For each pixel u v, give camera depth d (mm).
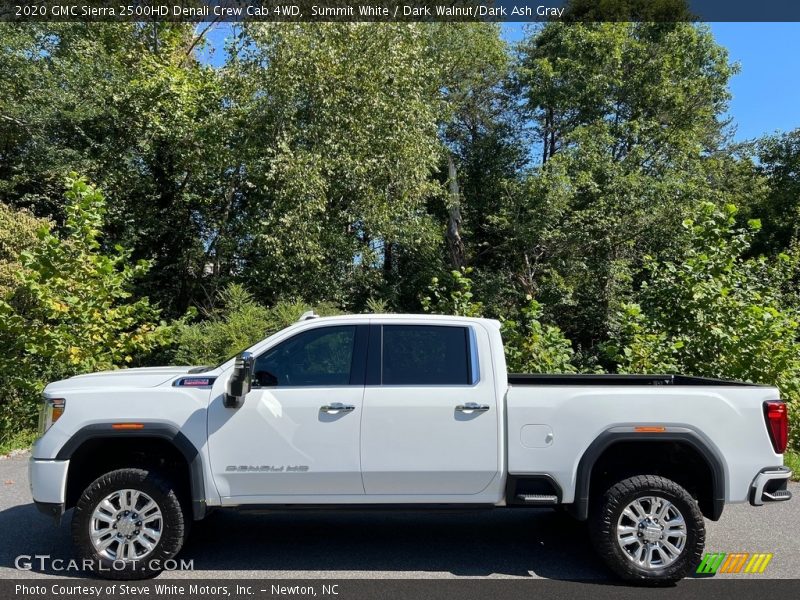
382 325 5172
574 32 22453
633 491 4805
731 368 10312
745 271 11172
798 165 24766
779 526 6242
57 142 17391
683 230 19672
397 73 16844
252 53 16312
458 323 5184
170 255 19266
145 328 10797
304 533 6000
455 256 22312
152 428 4871
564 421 4902
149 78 17578
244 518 6434
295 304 13898
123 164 17891
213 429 4887
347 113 16375
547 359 10211
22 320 9930
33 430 10602
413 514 6625
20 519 6301
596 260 21188
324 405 4902
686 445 4961
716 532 6062
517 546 5680
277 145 16016
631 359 10281
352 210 16984
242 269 17797
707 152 26234
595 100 22500
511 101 25672
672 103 22562
